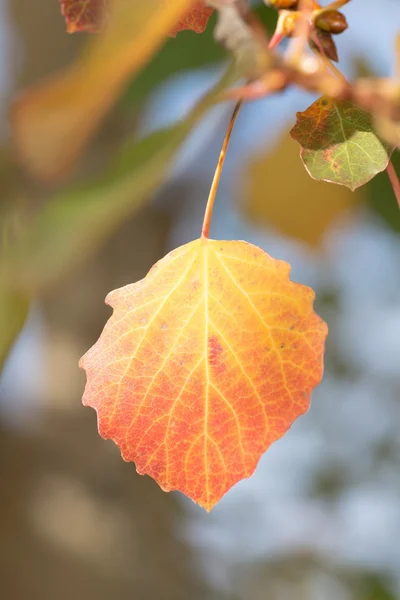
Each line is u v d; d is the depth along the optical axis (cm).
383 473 135
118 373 40
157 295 40
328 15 41
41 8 102
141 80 71
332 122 40
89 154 83
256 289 40
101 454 111
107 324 40
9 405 114
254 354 40
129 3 33
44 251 33
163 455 40
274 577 133
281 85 39
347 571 130
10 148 33
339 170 40
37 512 108
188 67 69
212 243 40
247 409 40
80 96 31
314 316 40
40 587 105
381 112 40
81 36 102
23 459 110
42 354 113
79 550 107
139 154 36
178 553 117
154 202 107
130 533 110
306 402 40
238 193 68
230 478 40
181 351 40
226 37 37
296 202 59
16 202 35
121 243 109
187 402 40
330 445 138
